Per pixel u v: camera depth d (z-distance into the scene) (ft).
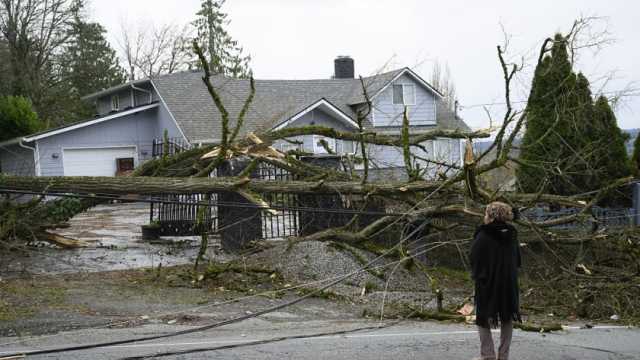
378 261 38.34
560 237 37.42
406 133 40.65
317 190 38.96
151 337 24.54
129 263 40.32
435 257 41.98
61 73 143.23
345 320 29.30
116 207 83.51
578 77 51.55
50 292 31.73
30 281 34.06
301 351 22.72
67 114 132.16
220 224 44.55
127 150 96.17
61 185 37.09
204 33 169.58
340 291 34.47
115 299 31.17
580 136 49.65
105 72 156.25
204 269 37.81
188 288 34.76
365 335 25.86
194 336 25.05
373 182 39.81
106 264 39.75
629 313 32.40
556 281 35.68
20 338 24.16
